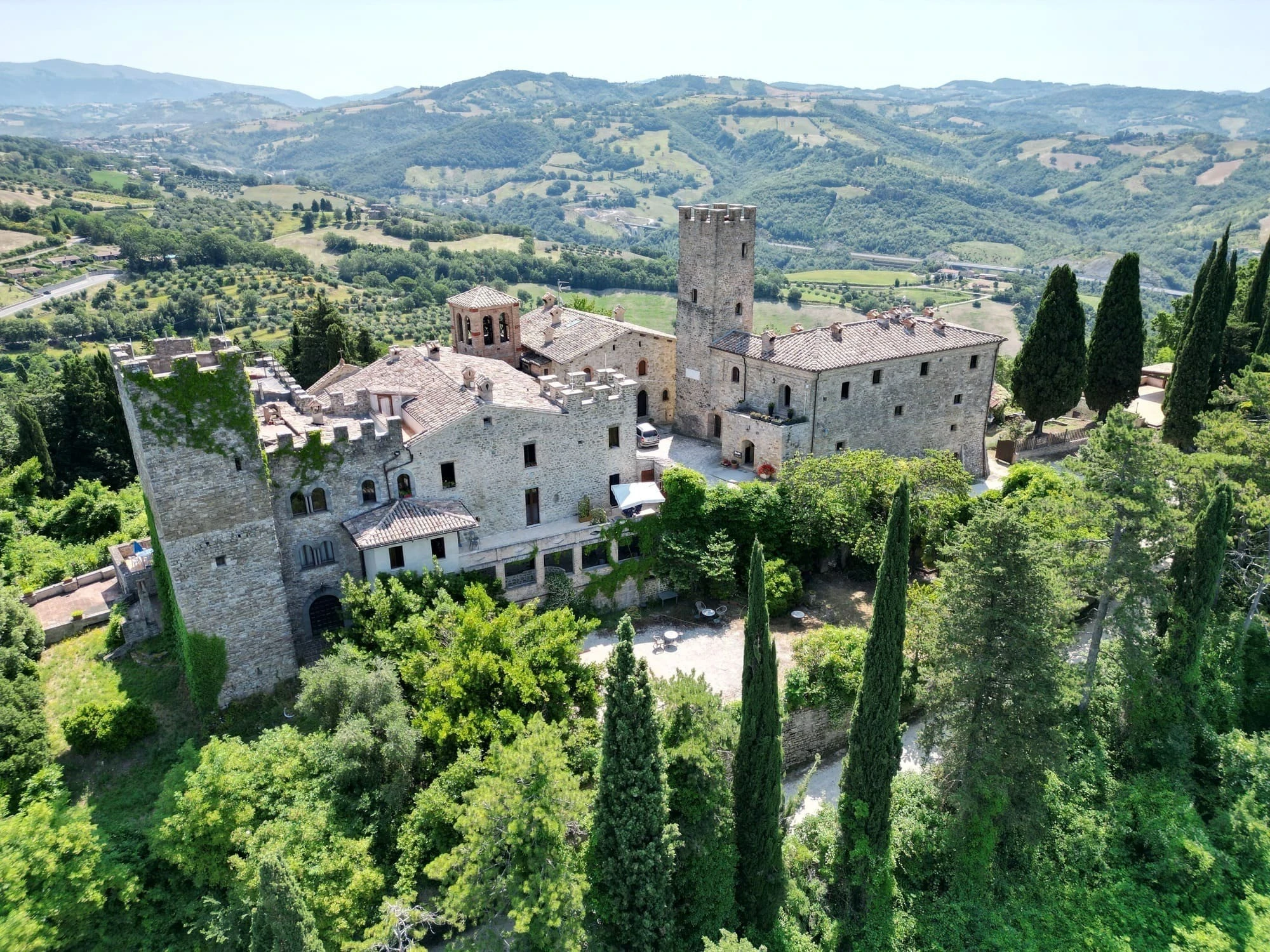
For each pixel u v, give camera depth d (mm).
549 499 54344
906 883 40281
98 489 67688
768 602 53000
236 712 43500
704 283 68438
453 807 35000
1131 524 42594
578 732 38938
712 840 33969
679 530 55219
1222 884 40812
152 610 50031
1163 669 46406
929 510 55312
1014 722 38375
